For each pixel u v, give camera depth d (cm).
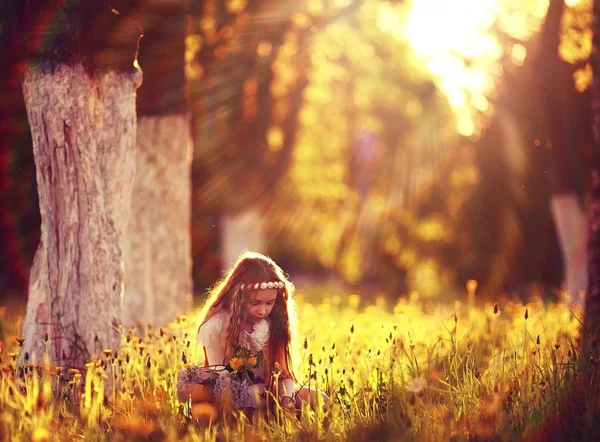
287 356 557
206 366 542
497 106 2273
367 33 2234
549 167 1308
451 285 2847
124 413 497
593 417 468
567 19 1221
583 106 1216
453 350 607
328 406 509
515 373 546
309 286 2905
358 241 3334
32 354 614
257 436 461
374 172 3272
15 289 1612
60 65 606
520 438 459
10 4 654
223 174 1825
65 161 611
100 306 621
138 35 642
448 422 457
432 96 2902
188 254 963
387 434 454
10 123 1330
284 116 1936
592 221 809
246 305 536
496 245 2784
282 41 1557
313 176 2909
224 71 1509
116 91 635
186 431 477
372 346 652
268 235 2978
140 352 621
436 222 3094
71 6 607
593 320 761
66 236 615
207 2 1423
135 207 937
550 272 2697
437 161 3077
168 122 930
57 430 457
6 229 1552
